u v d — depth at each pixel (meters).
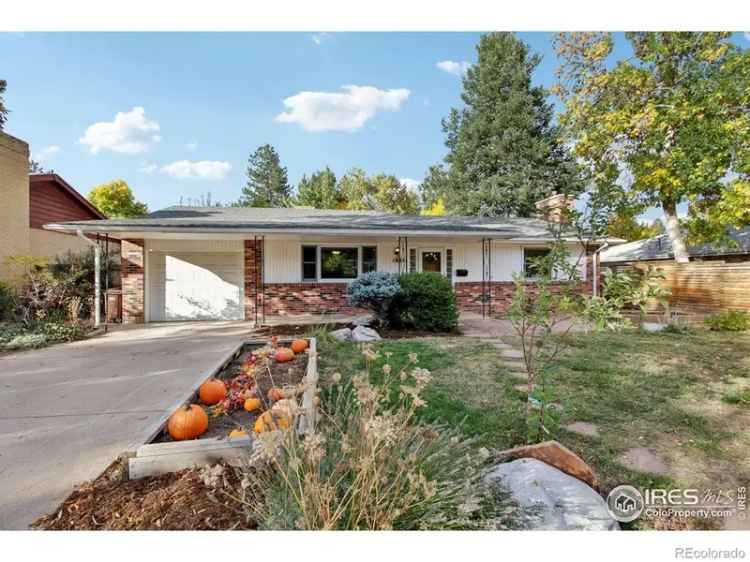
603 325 2.80
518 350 6.41
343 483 1.88
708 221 12.81
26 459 2.87
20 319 9.65
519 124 24.70
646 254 18.36
